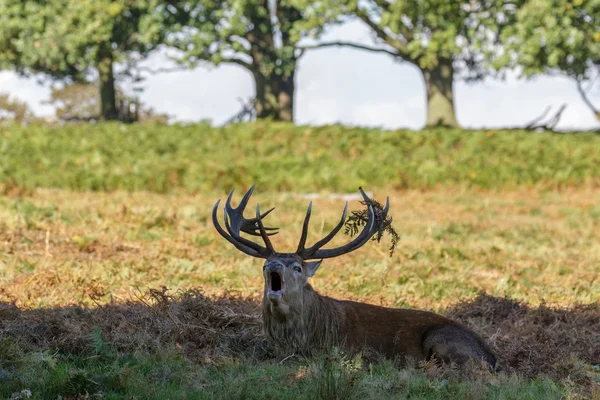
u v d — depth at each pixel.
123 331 18.44
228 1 95.50
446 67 104.31
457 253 33.19
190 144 69.81
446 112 104.56
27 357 15.72
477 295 25.34
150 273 26.45
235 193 55.00
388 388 14.95
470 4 91.62
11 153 61.78
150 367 16.12
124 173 55.09
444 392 15.04
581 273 31.12
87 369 15.71
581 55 89.69
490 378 16.25
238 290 24.39
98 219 35.41
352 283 26.45
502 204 54.94
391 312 18.25
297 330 16.88
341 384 14.28
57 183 53.34
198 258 29.78
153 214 36.56
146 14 95.62
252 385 14.96
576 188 66.19
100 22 93.50
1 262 26.61
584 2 87.12
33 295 22.38
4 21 95.31
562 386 16.42
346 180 58.91
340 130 75.62
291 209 46.38
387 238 36.03
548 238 39.91
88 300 22.08
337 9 91.25
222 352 18.19
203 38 95.12
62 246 30.19
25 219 33.56
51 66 105.19
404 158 69.19
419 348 17.69
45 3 96.00
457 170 64.25
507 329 21.39
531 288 27.92
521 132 80.62
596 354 19.48
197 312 20.08
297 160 62.88
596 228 44.62
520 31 85.12
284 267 16.55
